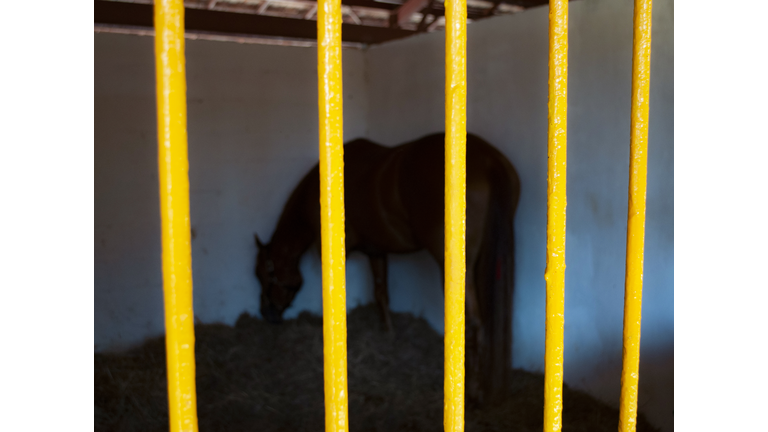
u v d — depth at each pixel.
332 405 0.67
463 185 0.70
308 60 3.83
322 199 0.64
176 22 0.55
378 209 2.94
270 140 3.72
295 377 2.90
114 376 2.79
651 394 2.20
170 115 0.56
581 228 2.48
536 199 2.71
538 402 2.51
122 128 3.18
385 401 2.62
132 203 3.24
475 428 2.27
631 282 0.83
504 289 2.38
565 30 0.73
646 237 2.16
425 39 3.41
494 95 2.89
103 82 3.10
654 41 2.05
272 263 3.54
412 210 2.72
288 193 3.82
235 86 3.56
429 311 3.64
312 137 3.89
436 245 2.61
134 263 3.27
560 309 0.76
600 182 2.36
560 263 0.76
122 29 3.34
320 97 0.63
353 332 3.51
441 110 3.35
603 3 2.27
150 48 3.21
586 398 2.50
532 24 2.63
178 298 0.58
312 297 3.96
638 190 0.82
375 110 3.93
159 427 2.38
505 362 2.40
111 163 3.17
